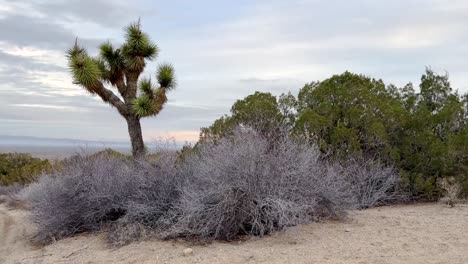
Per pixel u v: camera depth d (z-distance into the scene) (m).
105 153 9.66
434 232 6.43
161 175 7.95
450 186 10.05
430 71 13.10
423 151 10.62
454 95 12.52
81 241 7.57
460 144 10.21
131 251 6.29
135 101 10.52
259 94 11.88
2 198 18.75
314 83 12.24
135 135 10.73
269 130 8.88
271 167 6.85
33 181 17.58
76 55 10.75
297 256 5.44
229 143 7.57
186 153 9.02
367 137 10.85
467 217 7.59
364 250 5.57
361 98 11.22
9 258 7.51
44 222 8.39
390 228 6.79
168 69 11.33
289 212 6.56
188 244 6.41
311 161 7.53
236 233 6.65
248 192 6.54
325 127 10.71
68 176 8.62
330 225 7.10
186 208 6.62
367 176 9.98
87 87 10.64
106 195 8.01
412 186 10.32
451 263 4.89
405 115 11.08
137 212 7.29
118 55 11.28
